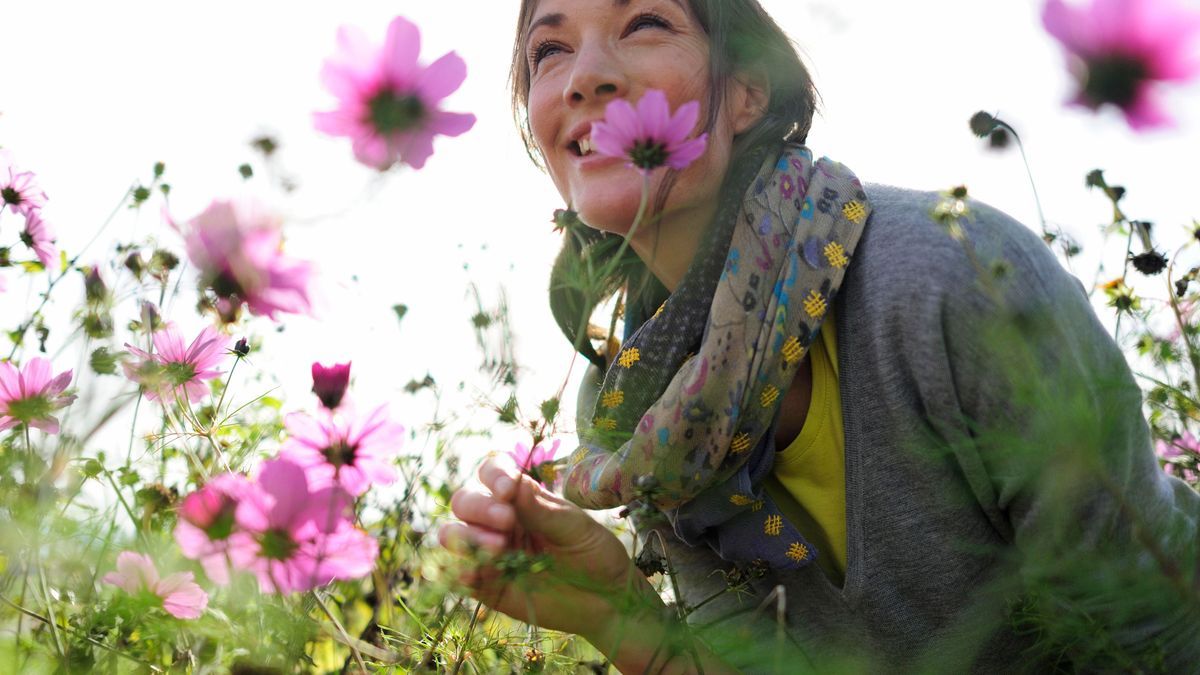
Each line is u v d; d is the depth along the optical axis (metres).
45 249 1.86
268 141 1.10
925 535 1.25
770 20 1.43
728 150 1.38
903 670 1.34
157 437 1.42
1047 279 1.19
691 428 1.25
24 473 1.27
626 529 1.66
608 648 1.27
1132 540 1.12
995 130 1.33
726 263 1.28
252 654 1.10
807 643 1.38
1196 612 1.10
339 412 1.23
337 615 1.72
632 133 1.06
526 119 1.77
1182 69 0.88
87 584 1.31
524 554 1.11
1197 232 1.61
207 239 1.12
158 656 1.37
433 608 1.45
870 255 1.26
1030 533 1.16
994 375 1.14
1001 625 1.26
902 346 1.20
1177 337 1.61
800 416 1.33
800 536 1.32
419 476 1.71
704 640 1.27
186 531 1.06
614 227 1.37
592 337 1.67
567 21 1.38
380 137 1.11
